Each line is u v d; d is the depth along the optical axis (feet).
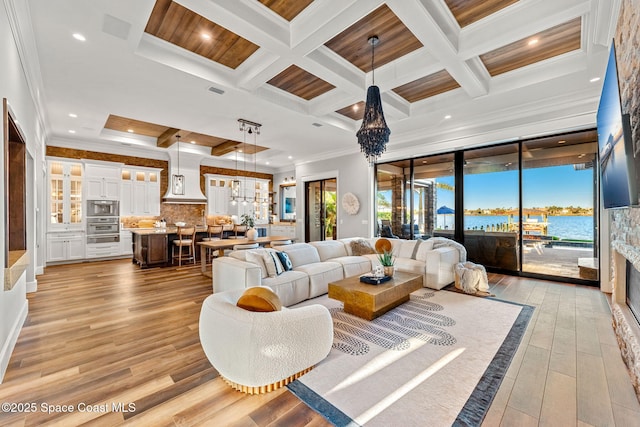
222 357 6.58
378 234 24.09
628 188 6.31
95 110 16.01
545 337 9.14
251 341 6.26
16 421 5.65
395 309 11.72
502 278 16.90
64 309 11.94
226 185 33.04
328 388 6.59
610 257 13.83
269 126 19.01
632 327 7.43
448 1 9.05
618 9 7.70
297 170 30.99
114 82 12.63
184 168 28.55
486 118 17.22
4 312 7.50
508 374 7.12
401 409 5.89
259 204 35.81
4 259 7.50
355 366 7.47
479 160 18.90
